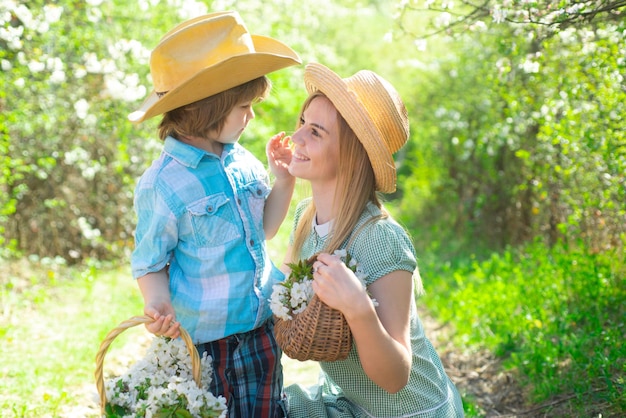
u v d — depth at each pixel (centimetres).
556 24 349
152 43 644
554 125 507
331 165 238
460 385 425
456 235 862
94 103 634
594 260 491
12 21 574
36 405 363
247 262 246
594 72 459
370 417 252
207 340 241
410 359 223
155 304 229
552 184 620
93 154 698
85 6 597
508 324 484
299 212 277
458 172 916
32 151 653
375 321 212
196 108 239
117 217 712
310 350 218
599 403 343
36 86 599
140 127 662
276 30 870
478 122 836
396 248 231
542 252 589
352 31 1570
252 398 247
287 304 224
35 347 455
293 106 918
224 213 243
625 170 451
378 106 239
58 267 658
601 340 396
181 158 240
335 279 212
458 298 567
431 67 906
